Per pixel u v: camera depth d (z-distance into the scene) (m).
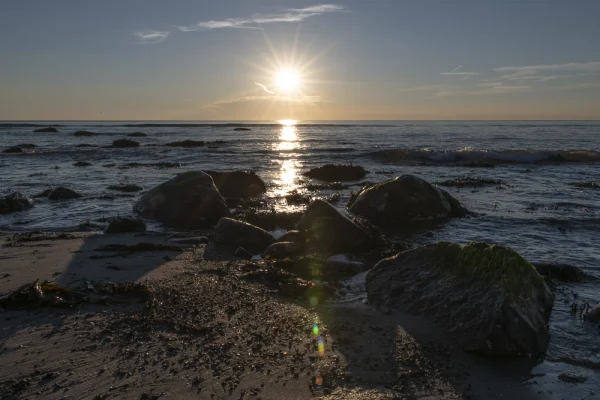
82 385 3.98
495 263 5.51
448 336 5.14
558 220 12.18
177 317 5.46
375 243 9.10
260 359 4.53
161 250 8.70
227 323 5.35
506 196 16.33
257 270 7.22
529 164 27.22
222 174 16.50
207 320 5.41
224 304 5.93
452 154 29.44
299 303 6.10
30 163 27.44
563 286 7.28
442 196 12.85
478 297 5.32
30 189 17.50
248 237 9.20
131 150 38.00
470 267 5.71
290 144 47.28
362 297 6.43
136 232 10.43
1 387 3.91
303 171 24.23
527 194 16.73
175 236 10.08
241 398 3.87
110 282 6.66
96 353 4.55
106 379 4.09
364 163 28.36
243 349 4.72
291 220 11.77
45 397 3.80
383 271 6.55
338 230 9.10
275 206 14.43
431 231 11.19
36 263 7.61
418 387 4.18
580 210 13.73
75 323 5.22
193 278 6.93
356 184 19.56
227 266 7.61
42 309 5.57
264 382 4.12
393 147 40.44
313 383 4.14
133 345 4.73
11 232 10.64
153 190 12.77
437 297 5.68
